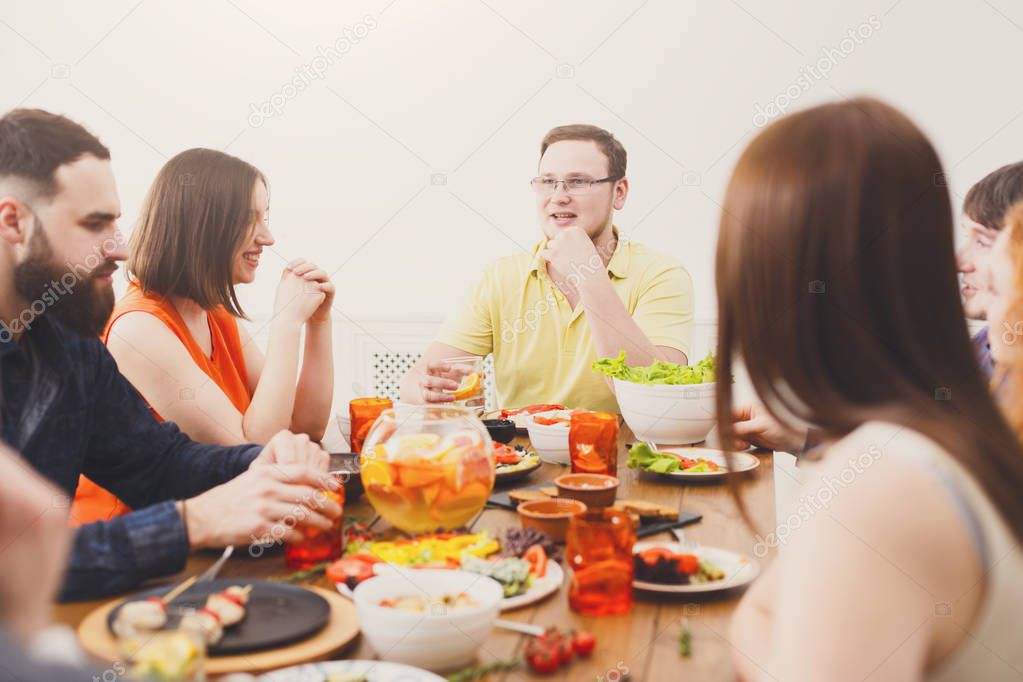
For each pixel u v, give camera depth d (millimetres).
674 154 3268
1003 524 656
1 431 1306
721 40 3197
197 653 678
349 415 1758
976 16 2990
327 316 2076
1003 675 658
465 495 1131
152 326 1789
